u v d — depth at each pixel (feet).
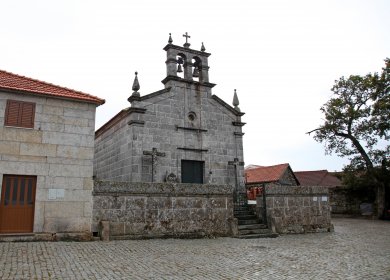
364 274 28.91
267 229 57.57
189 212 50.70
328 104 103.04
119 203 45.83
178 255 35.60
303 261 34.27
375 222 86.63
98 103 47.29
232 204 54.85
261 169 141.49
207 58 74.13
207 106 71.41
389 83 92.73
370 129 96.12
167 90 67.00
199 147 68.54
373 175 95.45
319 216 64.28
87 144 45.83
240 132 74.23
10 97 42.70
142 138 62.34
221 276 27.22
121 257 33.27
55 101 45.01
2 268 26.86
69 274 26.03
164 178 63.10
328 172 160.66
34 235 40.40
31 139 42.83
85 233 42.88
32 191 42.22
